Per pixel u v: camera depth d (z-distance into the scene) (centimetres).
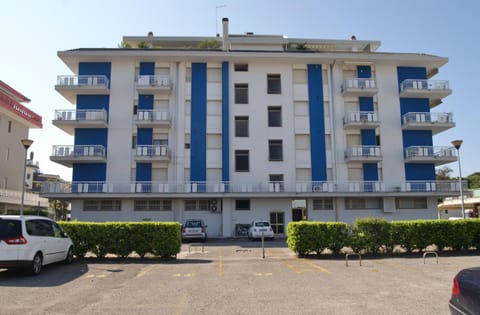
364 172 3155
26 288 872
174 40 4053
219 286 889
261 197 3036
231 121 3183
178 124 3142
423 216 3153
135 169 3092
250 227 2780
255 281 953
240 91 3262
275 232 3048
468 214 5194
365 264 1266
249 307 688
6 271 1123
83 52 3081
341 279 975
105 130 3119
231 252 1747
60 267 1220
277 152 3181
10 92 3703
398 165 3200
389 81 3331
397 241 1545
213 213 3042
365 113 3175
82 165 3072
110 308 684
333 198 3123
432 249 1684
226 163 3078
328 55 3231
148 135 3112
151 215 3033
